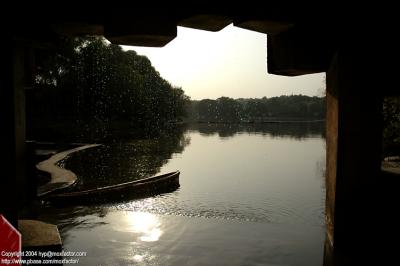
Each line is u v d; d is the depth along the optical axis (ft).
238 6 20.17
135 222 38.58
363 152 25.07
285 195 58.49
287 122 513.86
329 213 28.60
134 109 241.96
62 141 154.51
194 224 38.14
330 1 21.72
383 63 24.68
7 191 19.51
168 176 62.44
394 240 25.30
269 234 34.27
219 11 19.94
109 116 224.53
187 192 60.49
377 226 25.48
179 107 386.93
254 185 68.03
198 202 52.42
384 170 31.12
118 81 223.92
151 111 293.23
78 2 20.18
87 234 34.01
